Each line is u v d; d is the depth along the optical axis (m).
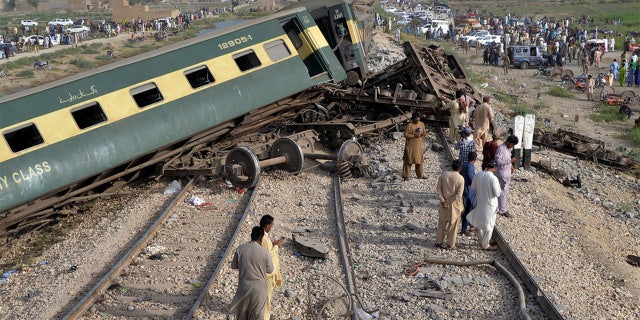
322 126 18.55
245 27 17.50
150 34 82.12
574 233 13.04
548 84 40.00
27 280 10.95
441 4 115.31
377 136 19.67
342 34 21.77
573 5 123.06
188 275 10.45
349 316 8.98
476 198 11.27
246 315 8.23
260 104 16.67
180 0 191.62
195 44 16.25
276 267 8.81
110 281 10.05
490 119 18.34
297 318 8.97
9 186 12.30
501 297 9.66
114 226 13.03
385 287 9.99
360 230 12.42
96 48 66.00
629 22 80.94
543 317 9.02
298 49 19.55
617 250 12.77
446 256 11.16
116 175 14.76
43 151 12.91
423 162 16.84
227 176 15.04
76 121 14.02
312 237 12.05
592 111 31.52
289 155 16.17
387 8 105.50
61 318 9.18
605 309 9.56
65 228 13.76
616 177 19.34
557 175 17.83
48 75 47.75
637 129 26.20
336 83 19.17
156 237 12.16
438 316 9.02
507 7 127.62
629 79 39.12
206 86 15.84
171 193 15.11
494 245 11.59
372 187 15.20
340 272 10.52
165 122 14.82
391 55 41.28
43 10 144.00
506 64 44.72
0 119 12.68
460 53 56.66
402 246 11.62
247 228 12.47
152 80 15.09
